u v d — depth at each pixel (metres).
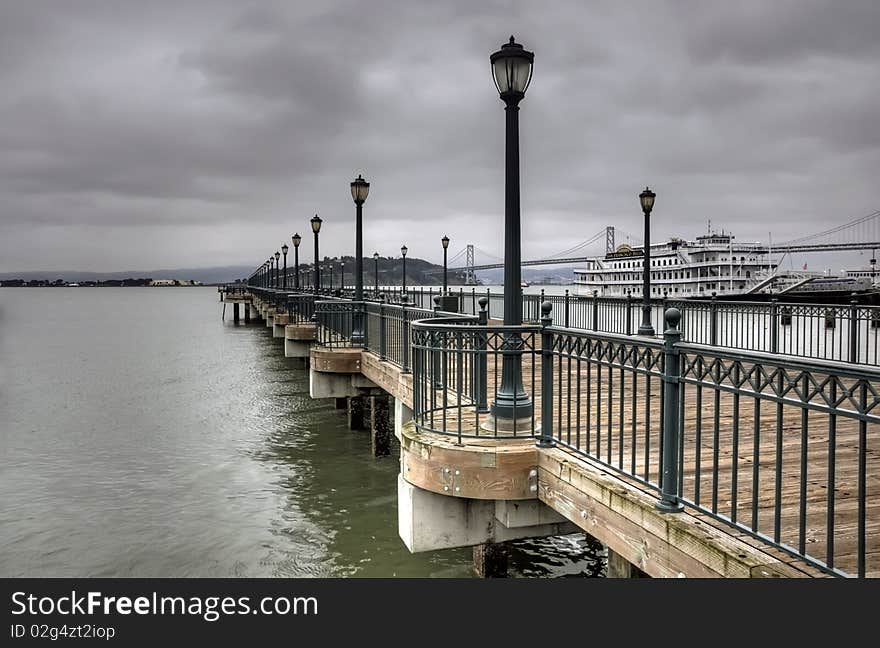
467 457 6.86
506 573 8.84
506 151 7.28
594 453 6.59
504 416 7.34
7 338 57.59
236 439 17.83
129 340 54.56
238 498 12.93
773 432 7.85
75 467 15.23
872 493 5.61
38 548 10.46
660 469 5.10
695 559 4.55
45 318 98.38
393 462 15.41
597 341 5.99
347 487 13.57
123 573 9.48
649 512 5.03
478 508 7.61
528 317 29.53
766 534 4.65
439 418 8.74
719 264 74.25
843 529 4.81
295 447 16.88
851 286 70.69
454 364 11.46
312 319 29.45
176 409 22.33
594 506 5.77
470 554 10.06
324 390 17.67
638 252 86.38
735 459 4.49
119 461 15.74
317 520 11.67
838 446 7.23
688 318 20.12
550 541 10.65
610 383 5.82
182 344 50.03
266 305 65.00
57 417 21.17
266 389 26.45
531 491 6.81
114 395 25.64
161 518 11.84
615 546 5.47
